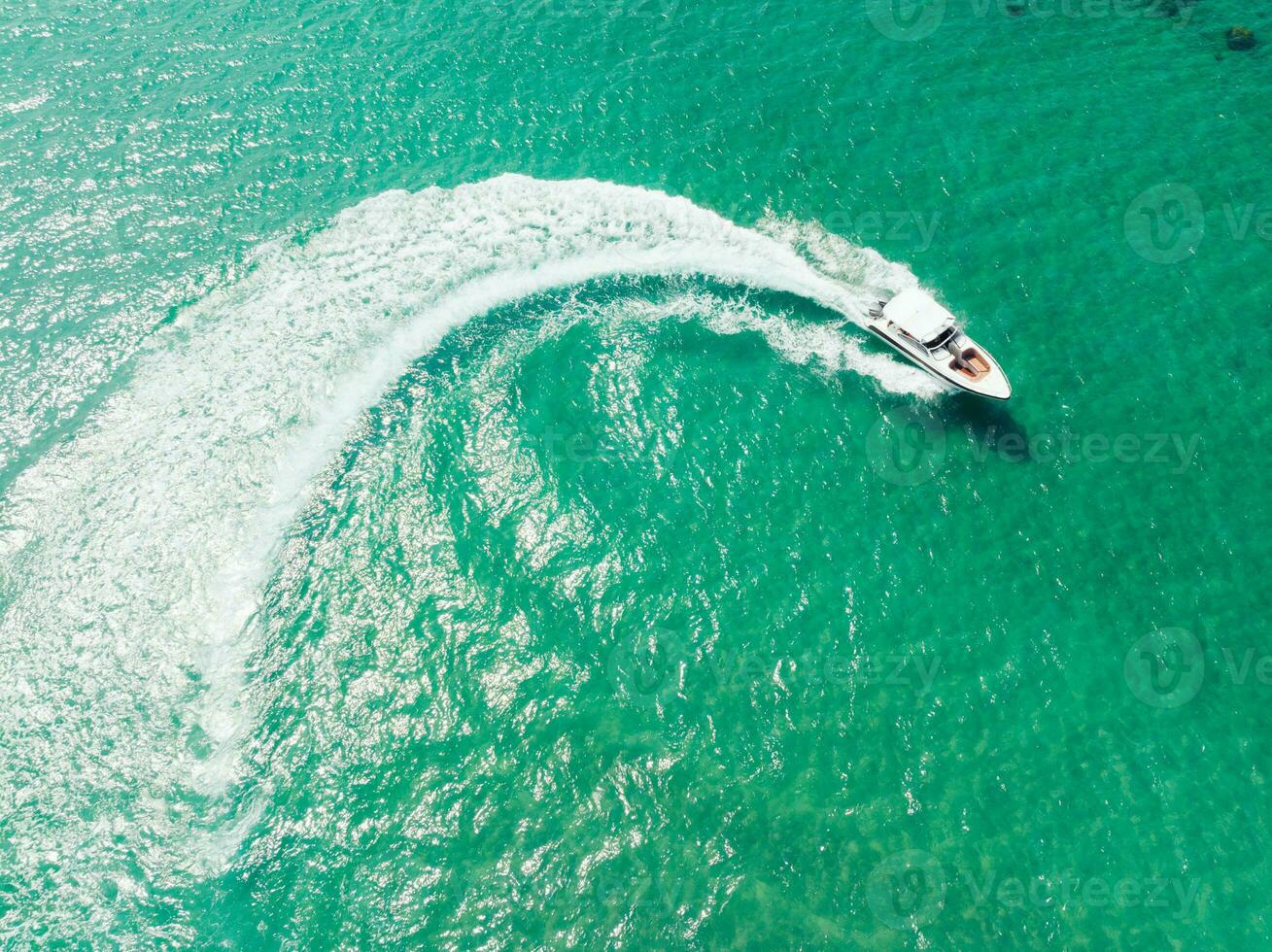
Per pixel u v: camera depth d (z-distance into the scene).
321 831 37.25
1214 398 45.78
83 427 49.88
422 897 35.44
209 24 68.88
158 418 50.09
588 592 42.47
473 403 49.16
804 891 34.88
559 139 60.09
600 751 38.25
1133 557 41.69
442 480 46.56
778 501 44.50
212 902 35.84
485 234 56.38
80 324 53.72
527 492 45.69
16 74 65.75
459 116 61.78
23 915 35.66
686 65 62.94
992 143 56.66
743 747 38.09
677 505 44.66
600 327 51.47
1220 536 41.91
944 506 43.72
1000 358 47.88
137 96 64.25
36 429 49.84
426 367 50.84
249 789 38.47
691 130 59.41
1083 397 46.34
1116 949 33.28
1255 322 48.12
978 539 42.69
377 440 48.31
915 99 59.41
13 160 60.69
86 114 63.25
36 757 39.50
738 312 51.41
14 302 54.47
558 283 53.84
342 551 44.75
